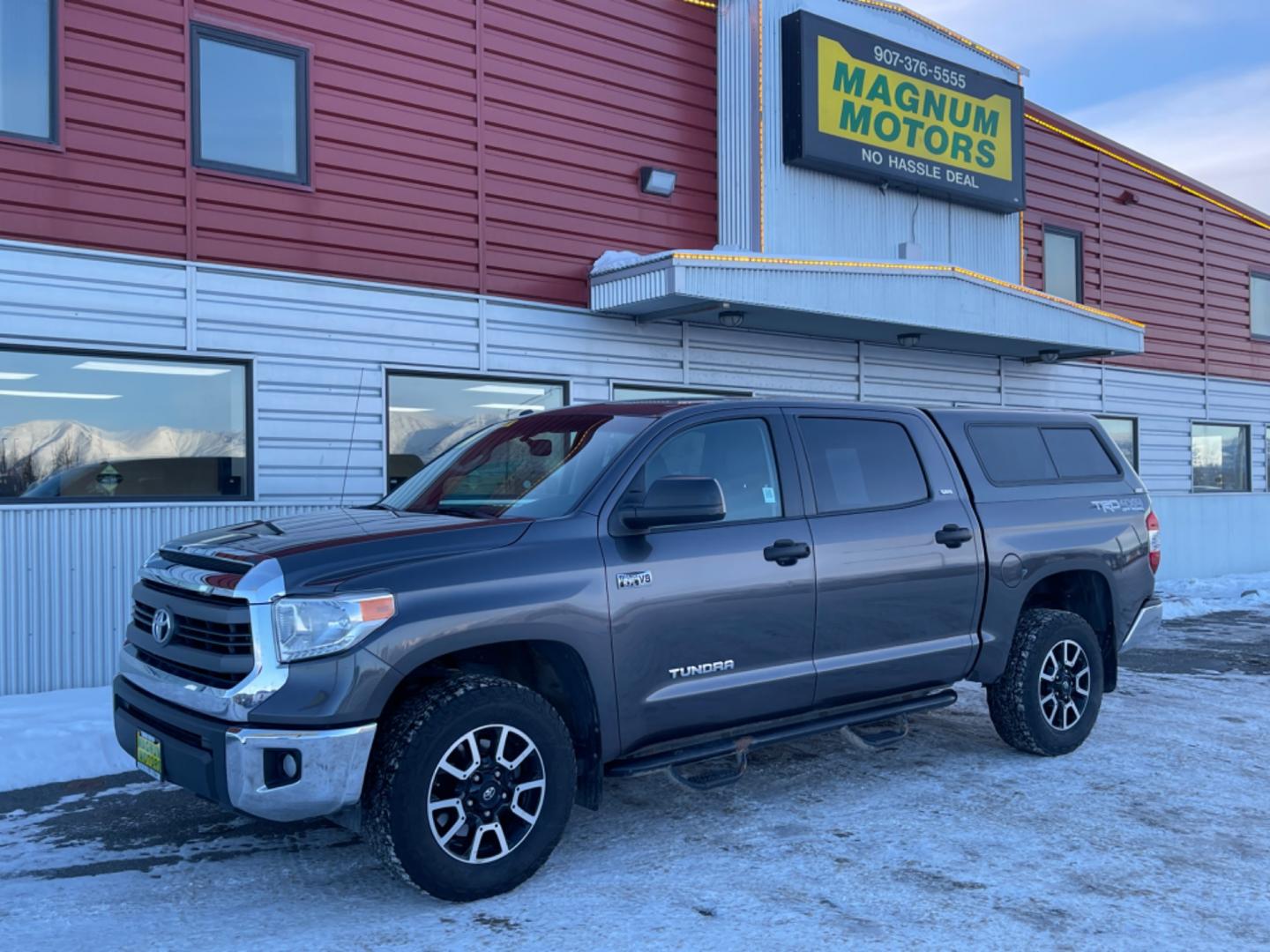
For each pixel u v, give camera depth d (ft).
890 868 14.03
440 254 31.53
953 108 43.14
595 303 34.17
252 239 28.17
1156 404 57.31
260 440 28.19
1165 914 12.55
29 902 12.96
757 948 11.57
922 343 43.60
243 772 11.73
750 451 16.22
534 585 13.37
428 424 31.68
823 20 38.45
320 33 29.30
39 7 25.34
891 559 17.02
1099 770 18.93
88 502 25.63
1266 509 63.00
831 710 16.76
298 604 12.00
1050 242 51.96
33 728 20.30
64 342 25.34
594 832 15.58
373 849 12.45
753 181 37.35
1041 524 19.49
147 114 26.55
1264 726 22.58
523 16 33.30
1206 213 60.49
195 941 11.79
